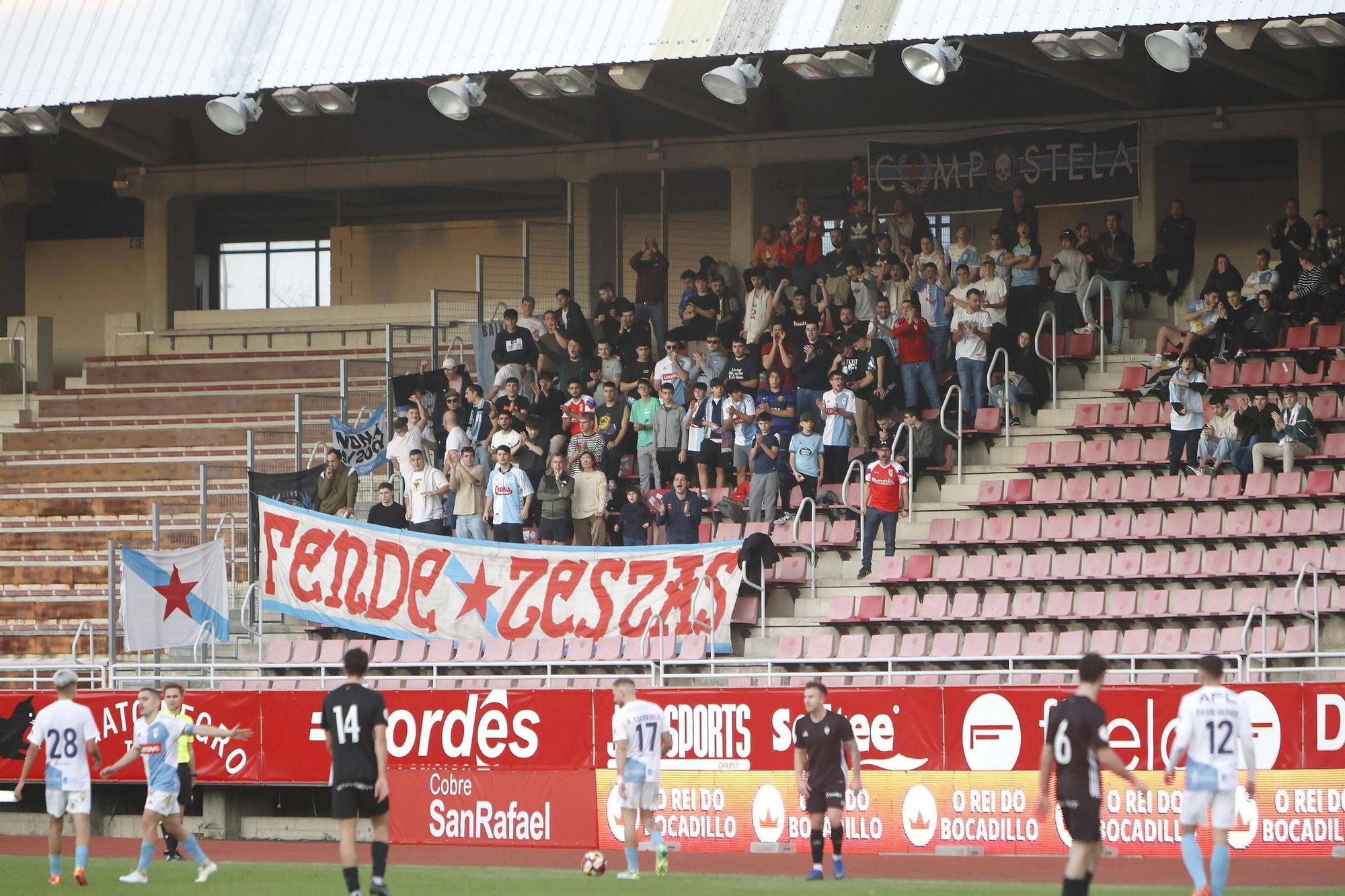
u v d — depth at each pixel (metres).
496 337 76.00
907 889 40.47
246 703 59.00
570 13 69.25
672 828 52.62
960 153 82.44
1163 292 75.62
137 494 82.94
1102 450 67.56
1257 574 58.41
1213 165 85.19
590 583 63.25
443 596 65.00
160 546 74.38
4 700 62.41
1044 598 60.06
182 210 99.75
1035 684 52.91
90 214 105.06
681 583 62.19
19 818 64.19
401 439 71.44
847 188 85.38
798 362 71.19
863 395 70.50
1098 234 84.81
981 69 85.38
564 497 66.88
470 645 64.25
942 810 49.47
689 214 93.69
